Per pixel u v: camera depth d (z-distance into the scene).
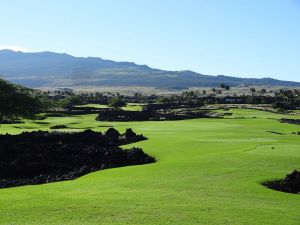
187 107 155.25
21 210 25.09
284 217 24.16
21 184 41.38
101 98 196.25
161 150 54.00
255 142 56.25
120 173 40.97
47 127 92.19
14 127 89.12
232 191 30.58
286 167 38.88
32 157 48.66
